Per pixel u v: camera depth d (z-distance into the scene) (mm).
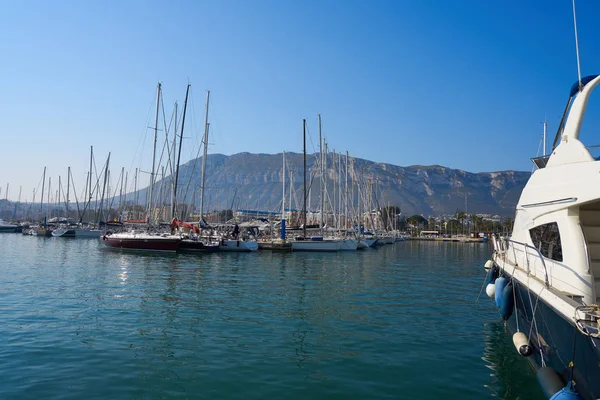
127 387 8805
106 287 21312
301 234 57781
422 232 164250
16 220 136125
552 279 8641
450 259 47938
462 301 19266
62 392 8477
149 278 24906
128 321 14281
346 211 66250
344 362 10594
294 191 69188
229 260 38125
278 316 15461
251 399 8352
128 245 43344
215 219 95250
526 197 10305
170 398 8320
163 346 11617
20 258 37281
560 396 6309
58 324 13711
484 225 159625
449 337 13062
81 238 79500
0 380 9016
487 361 10812
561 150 9156
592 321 6160
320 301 18641
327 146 63969
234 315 15492
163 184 52500
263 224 66875
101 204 86938
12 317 14539
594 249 8906
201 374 9617
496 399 8516
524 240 10656
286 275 28031
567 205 8211
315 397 8492
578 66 9602
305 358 10852
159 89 50156
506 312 11312
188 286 22141
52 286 21422
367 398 8484
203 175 50438
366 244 64062
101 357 10609
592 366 5781
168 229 47875
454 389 8992
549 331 7781
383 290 22312
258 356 10945
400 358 10984
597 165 7766
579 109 8992
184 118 50938
